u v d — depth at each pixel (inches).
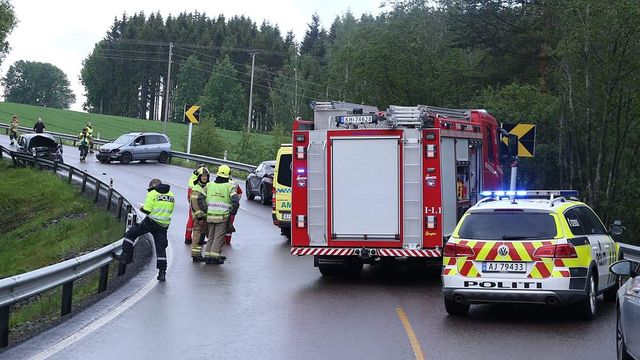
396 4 2326.5
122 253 577.3
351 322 428.1
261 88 5580.7
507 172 984.9
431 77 1562.5
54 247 1007.0
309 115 4343.0
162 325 416.2
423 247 569.9
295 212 586.6
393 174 574.9
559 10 1152.2
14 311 611.2
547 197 485.4
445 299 437.4
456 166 609.0
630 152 1182.9
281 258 709.9
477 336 391.2
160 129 4306.1
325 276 610.9
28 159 1664.6
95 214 1120.8
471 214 440.1
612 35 1040.8
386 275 625.9
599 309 477.7
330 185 582.6
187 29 6136.8
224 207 669.3
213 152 2389.3
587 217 476.1
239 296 513.7
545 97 1369.3
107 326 411.8
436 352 354.6
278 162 852.0
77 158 1941.4
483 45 2039.9
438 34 2399.1
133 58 5925.2
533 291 414.6
